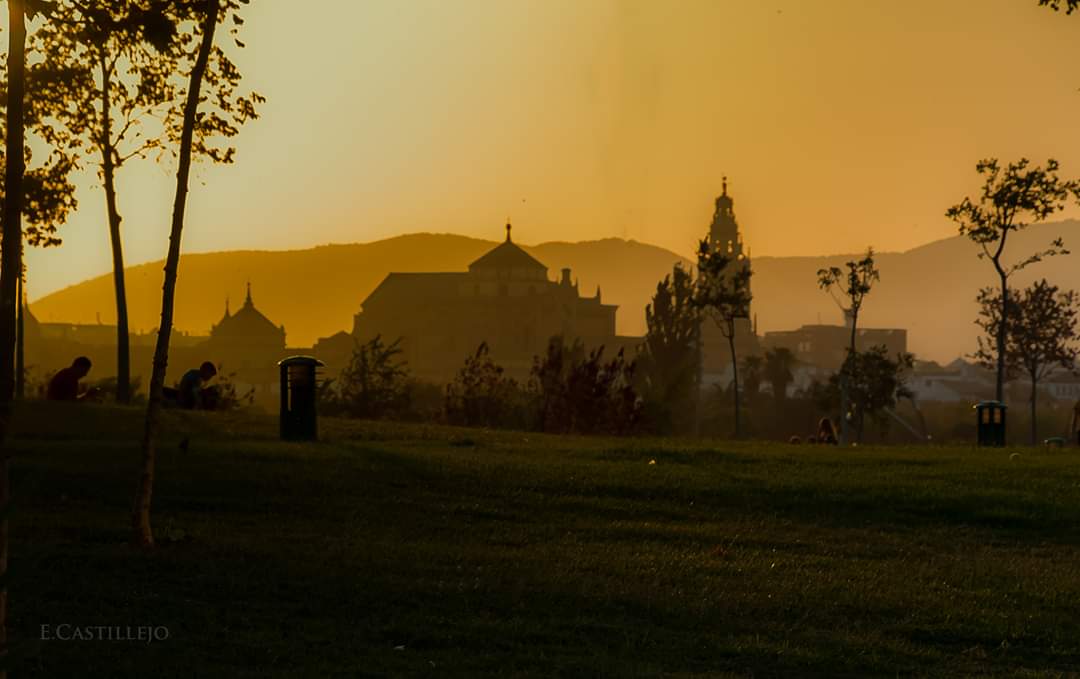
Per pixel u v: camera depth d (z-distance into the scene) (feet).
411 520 78.18
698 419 428.97
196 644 49.19
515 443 122.93
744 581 65.05
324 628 52.49
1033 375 366.22
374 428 131.85
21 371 159.12
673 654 51.60
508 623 54.34
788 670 50.44
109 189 148.15
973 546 78.84
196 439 110.22
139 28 64.95
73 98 117.39
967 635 56.85
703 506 88.53
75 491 80.33
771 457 114.21
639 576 65.10
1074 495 94.58
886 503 91.15
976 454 123.24
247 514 77.46
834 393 371.15
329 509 79.87
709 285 358.23
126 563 60.29
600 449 115.85
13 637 47.16
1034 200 277.23
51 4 46.47
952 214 283.79
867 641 54.60
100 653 47.24
